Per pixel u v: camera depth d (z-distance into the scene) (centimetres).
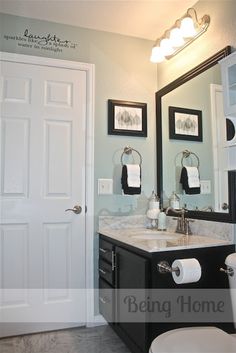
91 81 242
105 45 249
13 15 226
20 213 221
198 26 202
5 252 218
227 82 158
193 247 165
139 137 255
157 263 157
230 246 173
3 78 221
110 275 209
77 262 233
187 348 117
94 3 212
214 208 192
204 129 203
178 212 221
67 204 232
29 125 226
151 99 261
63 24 238
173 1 209
